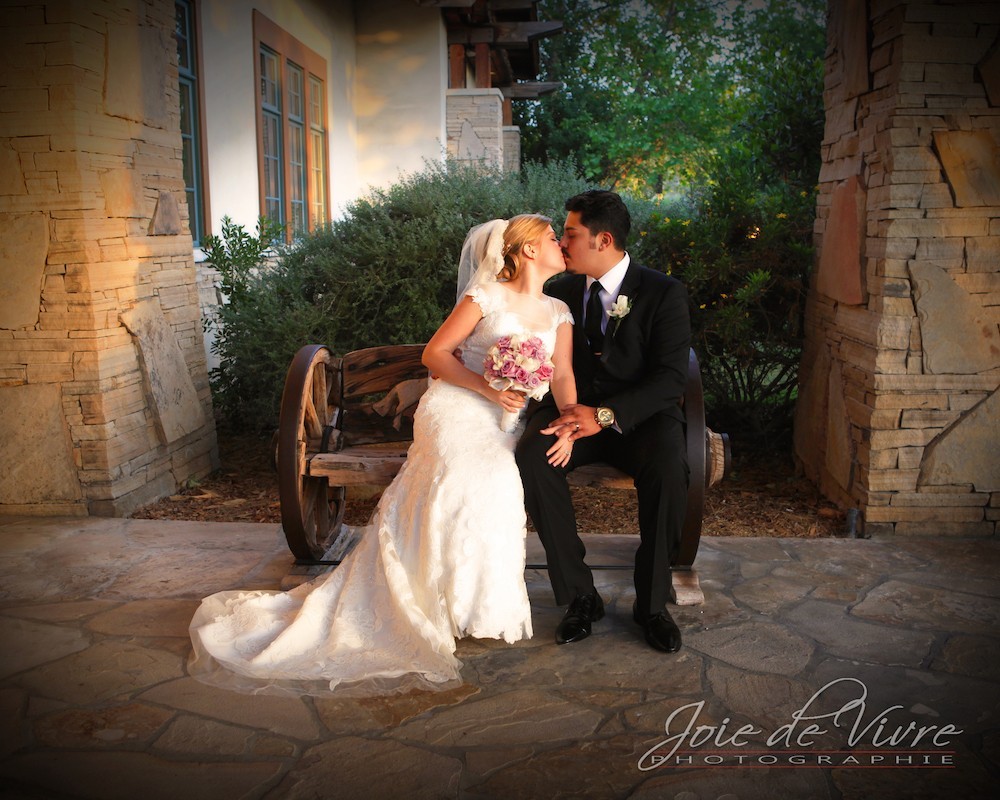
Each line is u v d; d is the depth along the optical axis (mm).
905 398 4145
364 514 4758
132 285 4668
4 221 4305
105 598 3473
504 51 13117
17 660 2947
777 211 5602
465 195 6008
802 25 22594
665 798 2223
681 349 3311
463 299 3350
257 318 5930
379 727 2551
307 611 3039
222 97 7266
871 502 4223
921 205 4031
